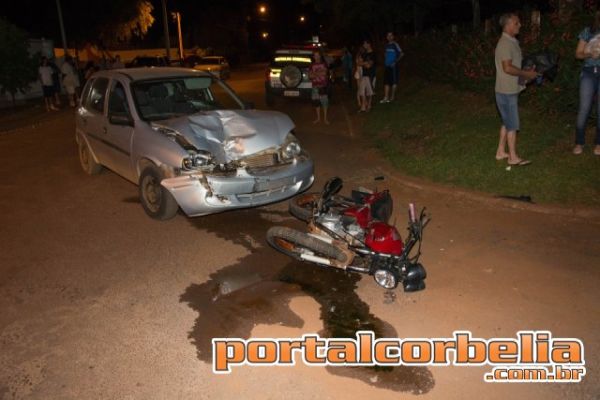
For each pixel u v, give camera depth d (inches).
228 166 236.8
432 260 209.8
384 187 304.8
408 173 318.3
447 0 957.2
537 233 229.0
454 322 168.7
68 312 180.9
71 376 147.4
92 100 323.3
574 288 184.2
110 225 260.5
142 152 257.6
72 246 236.5
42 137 502.3
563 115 355.9
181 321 173.6
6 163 393.7
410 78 714.8
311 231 204.7
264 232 246.8
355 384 142.6
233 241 237.1
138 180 270.4
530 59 281.4
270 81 616.7
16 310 183.2
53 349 159.9
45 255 227.8
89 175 348.2
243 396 138.8
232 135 247.1
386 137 422.6
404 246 192.5
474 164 310.7
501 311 173.2
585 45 277.7
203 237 242.5
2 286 200.8
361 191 228.5
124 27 1486.2
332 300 184.7
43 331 169.8
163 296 190.2
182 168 235.3
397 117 482.3
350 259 189.6
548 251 211.9
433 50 609.0
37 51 922.1
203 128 248.4
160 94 285.3
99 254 227.3
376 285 193.8
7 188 327.6
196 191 232.5
